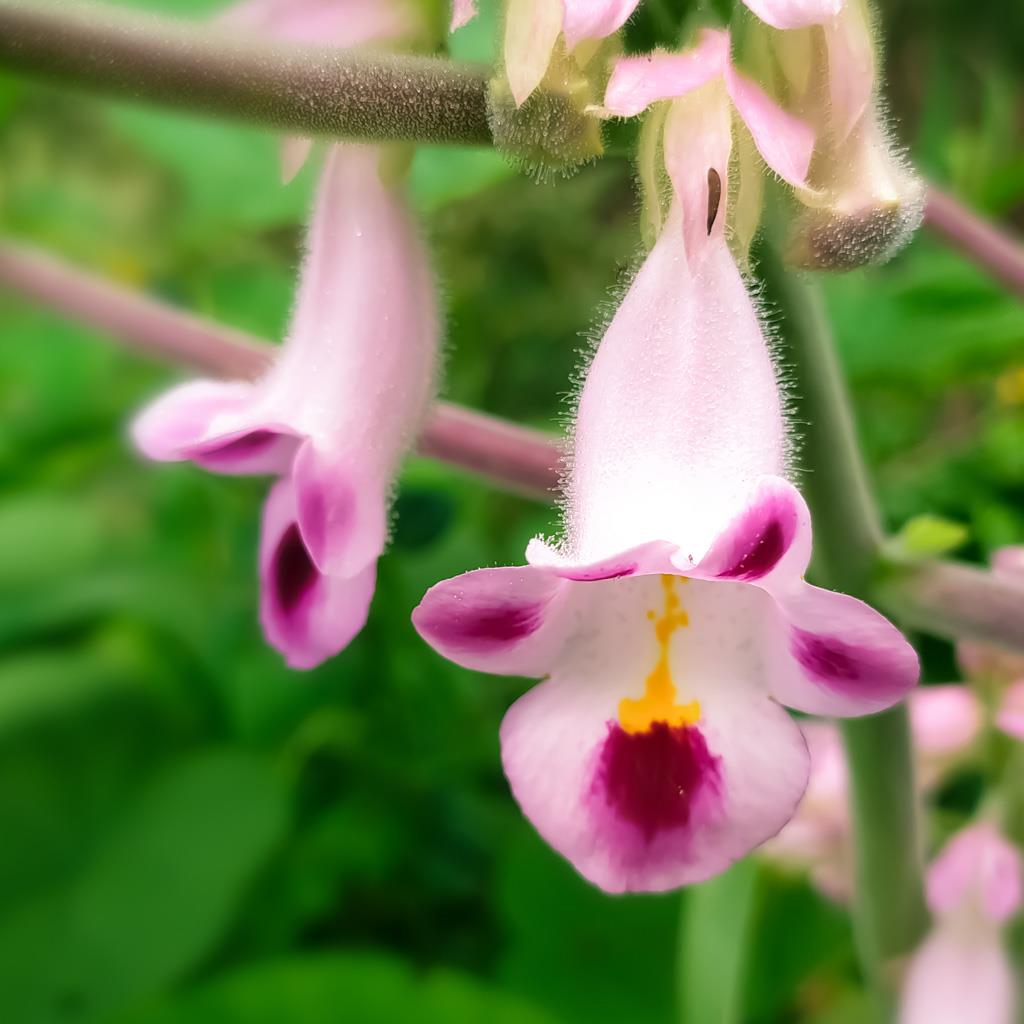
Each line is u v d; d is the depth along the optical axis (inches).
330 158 5.2
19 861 10.0
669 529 4.2
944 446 10.5
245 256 11.5
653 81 4.1
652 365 4.4
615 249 14.3
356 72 4.2
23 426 11.2
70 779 10.3
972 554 9.8
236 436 4.9
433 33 4.8
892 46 15.0
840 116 4.2
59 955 9.5
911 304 9.5
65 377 11.3
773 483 4.0
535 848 10.9
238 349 6.1
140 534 12.3
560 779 4.3
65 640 11.9
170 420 5.2
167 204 11.9
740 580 4.1
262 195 8.4
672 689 4.4
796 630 4.2
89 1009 9.4
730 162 4.4
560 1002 10.4
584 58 4.2
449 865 11.1
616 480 4.3
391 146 5.0
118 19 4.2
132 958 9.6
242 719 10.9
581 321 14.1
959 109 14.6
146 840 10.1
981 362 9.3
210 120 4.3
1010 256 7.1
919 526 5.4
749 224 4.5
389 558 10.5
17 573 11.1
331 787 11.0
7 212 12.1
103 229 12.1
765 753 4.3
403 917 11.3
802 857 7.6
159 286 11.5
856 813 6.4
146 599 10.8
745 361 4.4
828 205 4.3
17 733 10.4
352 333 5.1
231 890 9.8
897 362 9.3
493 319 13.9
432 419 5.4
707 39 4.3
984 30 14.5
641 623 4.5
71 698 10.6
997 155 12.2
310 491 4.9
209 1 7.0
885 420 10.8
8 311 11.3
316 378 5.1
